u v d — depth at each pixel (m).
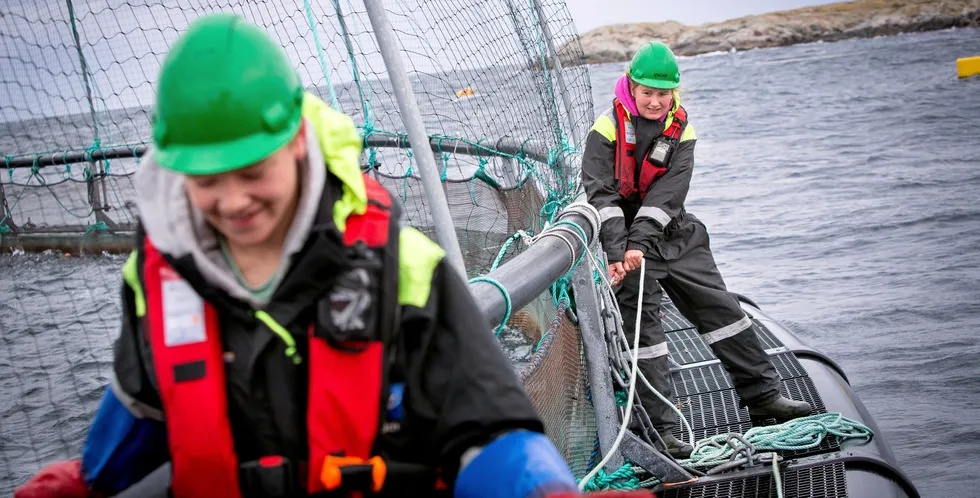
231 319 1.31
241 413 1.32
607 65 88.31
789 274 9.13
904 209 11.74
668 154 4.04
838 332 7.36
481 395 1.31
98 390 3.92
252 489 1.31
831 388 4.61
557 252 2.75
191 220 1.28
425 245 1.35
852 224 11.12
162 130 1.21
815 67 54.12
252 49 1.22
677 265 4.23
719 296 4.23
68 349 3.93
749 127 24.36
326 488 1.30
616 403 3.90
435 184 2.31
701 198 13.76
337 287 1.26
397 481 1.35
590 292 3.44
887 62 51.81
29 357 3.92
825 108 28.05
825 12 111.88
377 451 1.37
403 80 2.28
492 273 2.41
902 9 109.38
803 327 7.54
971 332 7.12
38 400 3.88
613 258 3.89
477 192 4.74
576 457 3.38
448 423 1.32
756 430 4.13
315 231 1.26
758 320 5.62
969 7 103.62
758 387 4.29
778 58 72.88
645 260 4.18
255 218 1.24
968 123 20.97
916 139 18.91
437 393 1.34
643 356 4.11
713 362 5.11
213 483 1.31
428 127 3.94
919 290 8.27
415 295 1.32
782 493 3.67
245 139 1.20
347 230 1.29
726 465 3.85
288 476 1.31
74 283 4.11
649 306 4.16
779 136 21.77
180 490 1.33
